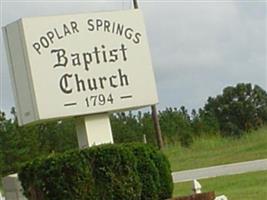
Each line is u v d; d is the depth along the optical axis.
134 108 15.03
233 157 41.72
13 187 18.42
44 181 13.48
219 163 40.09
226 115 63.62
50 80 14.43
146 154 14.07
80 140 14.94
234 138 48.56
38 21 14.47
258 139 46.06
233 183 26.27
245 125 62.97
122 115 50.62
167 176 14.41
